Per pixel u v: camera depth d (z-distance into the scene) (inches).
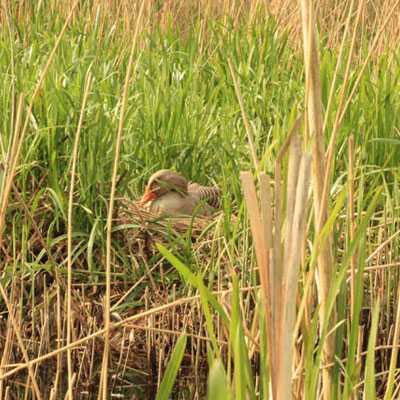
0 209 210.1
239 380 164.6
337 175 416.2
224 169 431.5
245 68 556.4
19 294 358.9
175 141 456.4
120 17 684.1
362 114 455.2
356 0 762.8
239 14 703.7
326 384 189.6
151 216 410.6
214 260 374.9
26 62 496.4
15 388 317.1
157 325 357.7
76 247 366.3
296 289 156.3
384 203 396.2
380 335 345.4
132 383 328.8
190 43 596.1
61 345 342.6
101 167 386.0
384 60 487.8
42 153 405.1
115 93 508.4
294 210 155.1
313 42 175.6
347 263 173.8
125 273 372.5
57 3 631.2
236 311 165.3
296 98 472.4
